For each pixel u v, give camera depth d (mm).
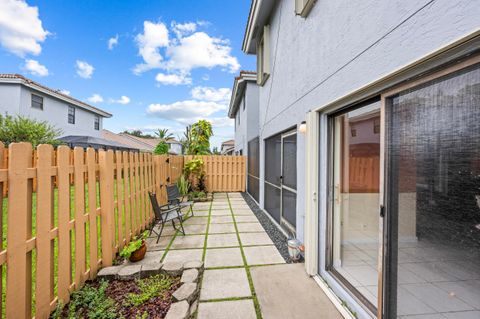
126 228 3469
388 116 1672
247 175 9406
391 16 1575
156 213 3863
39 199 1808
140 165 4141
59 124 13461
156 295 2184
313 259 2707
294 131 3832
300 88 3369
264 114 6027
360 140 2355
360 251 2523
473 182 1140
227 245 3674
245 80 9312
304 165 3266
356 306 2033
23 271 1667
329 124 2693
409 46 1425
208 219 5270
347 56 2113
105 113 17547
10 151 1579
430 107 1343
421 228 1416
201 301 2240
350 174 2533
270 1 4914
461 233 1201
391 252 1624
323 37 2602
